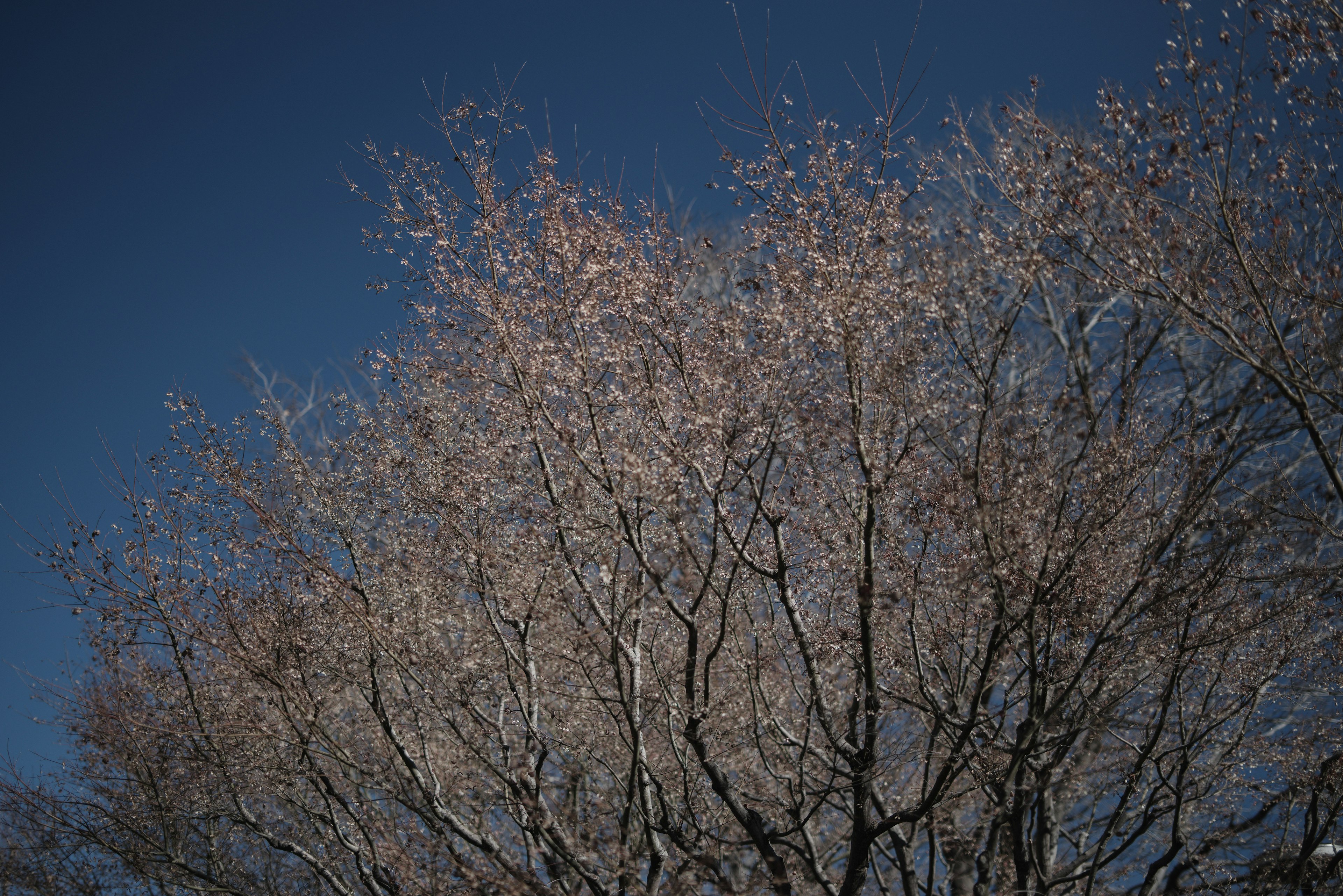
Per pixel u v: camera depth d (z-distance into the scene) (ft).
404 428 33.06
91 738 34.12
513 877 26.27
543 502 28.81
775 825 32.71
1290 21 23.47
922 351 26.16
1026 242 25.95
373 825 30.37
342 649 31.68
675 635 32.53
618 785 29.89
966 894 36.52
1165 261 24.91
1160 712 29.32
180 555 30.91
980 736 28.27
